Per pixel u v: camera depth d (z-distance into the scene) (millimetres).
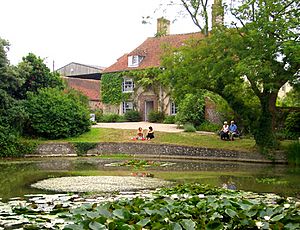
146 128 35500
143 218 7434
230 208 8023
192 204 9047
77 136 32062
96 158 27578
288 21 22891
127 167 22406
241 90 26969
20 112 29391
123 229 6711
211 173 19781
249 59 23016
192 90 26219
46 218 8305
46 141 30031
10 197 11969
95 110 46094
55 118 31172
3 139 27828
